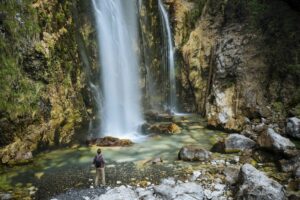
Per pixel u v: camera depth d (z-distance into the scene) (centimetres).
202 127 2702
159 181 1780
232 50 2891
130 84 2927
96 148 2297
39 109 2228
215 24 3150
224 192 1638
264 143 2036
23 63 2225
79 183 1789
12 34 2194
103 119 2652
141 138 2511
